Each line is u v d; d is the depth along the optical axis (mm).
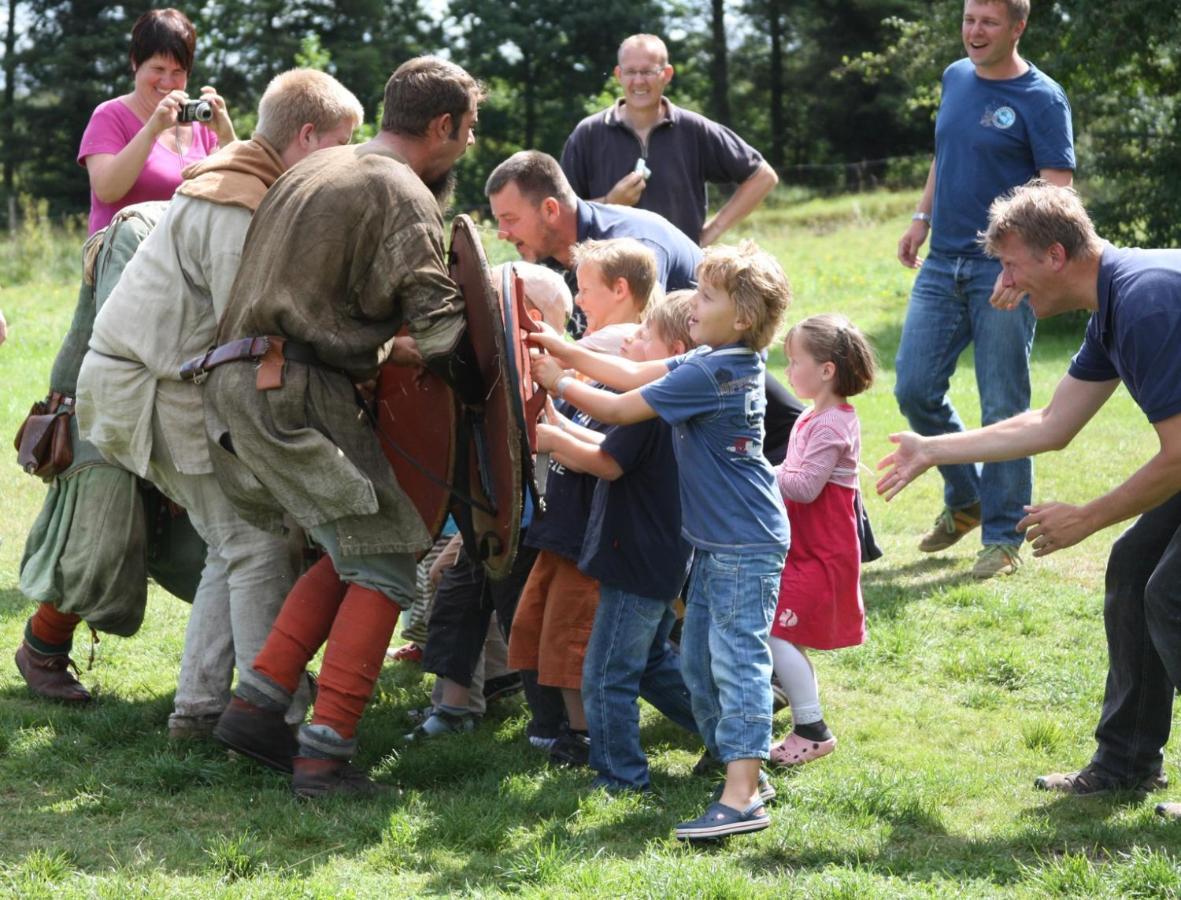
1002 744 4855
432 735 4809
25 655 4973
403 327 4363
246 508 4203
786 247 29953
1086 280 4008
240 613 4355
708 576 4020
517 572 4645
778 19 56656
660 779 4426
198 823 3920
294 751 4242
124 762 4332
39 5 47125
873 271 23500
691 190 7070
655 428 4188
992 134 6910
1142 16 17344
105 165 5473
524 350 3934
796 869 3750
